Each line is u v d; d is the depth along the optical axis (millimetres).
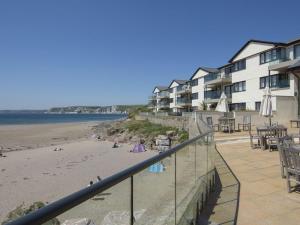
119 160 24250
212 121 24312
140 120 61594
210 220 4926
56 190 15188
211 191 6504
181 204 4230
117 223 2354
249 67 35062
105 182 2133
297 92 26406
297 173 5762
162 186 3490
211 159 7383
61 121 115250
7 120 116188
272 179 7184
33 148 32875
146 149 30516
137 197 2799
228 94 41219
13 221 1270
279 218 4875
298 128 21500
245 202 5691
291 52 28766
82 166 21703
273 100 25156
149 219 3082
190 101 60500
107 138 43094
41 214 1410
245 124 23156
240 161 9617
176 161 4078
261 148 12117
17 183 16719
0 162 23672
